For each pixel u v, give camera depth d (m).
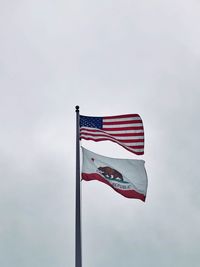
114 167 22.58
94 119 23.61
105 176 22.41
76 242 20.50
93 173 22.44
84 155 22.72
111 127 23.42
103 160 22.70
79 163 22.39
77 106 23.70
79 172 22.16
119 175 22.45
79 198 21.53
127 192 22.23
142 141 23.22
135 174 22.50
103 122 23.55
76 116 23.52
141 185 22.36
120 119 23.53
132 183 22.36
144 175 22.50
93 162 22.62
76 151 22.72
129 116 23.58
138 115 23.58
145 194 22.28
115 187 22.28
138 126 23.47
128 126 23.45
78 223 20.91
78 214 21.12
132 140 23.27
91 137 23.30
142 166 22.62
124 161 22.70
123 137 23.30
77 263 20.12
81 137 23.23
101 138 23.34
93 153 22.78
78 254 20.28
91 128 23.45
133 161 22.69
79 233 20.70
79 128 23.30
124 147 23.28
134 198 22.23
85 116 23.61
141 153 23.08
